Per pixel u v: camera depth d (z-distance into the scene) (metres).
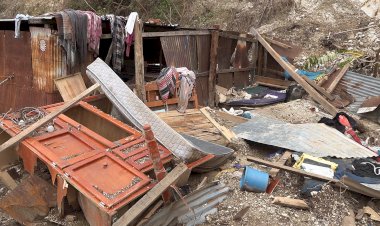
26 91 8.48
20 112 6.60
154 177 5.28
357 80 10.44
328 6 14.90
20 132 5.82
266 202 5.41
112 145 5.63
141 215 4.71
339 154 6.54
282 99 10.70
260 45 12.39
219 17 17.03
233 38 11.30
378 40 12.64
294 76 10.96
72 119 6.85
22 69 8.45
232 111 9.34
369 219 5.21
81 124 6.80
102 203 4.48
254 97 10.93
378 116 9.09
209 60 10.38
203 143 6.66
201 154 5.66
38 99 8.31
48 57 7.88
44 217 5.43
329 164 6.11
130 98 6.50
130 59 10.77
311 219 5.12
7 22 8.98
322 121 8.32
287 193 5.66
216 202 5.34
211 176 6.16
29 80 8.40
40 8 22.31
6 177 6.03
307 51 13.17
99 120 6.59
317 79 11.05
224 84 11.40
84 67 8.15
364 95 10.07
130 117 6.31
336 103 10.12
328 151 6.62
